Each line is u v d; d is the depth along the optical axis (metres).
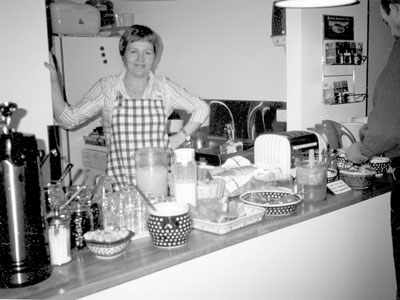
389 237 2.55
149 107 2.58
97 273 1.41
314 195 2.15
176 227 1.58
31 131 2.18
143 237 1.72
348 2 2.19
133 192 1.80
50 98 2.22
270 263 1.87
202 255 1.62
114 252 1.51
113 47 4.15
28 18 2.11
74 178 4.05
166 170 2.04
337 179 2.50
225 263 1.70
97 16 4.16
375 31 3.76
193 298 1.61
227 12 3.96
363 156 2.15
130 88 2.64
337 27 3.07
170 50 4.54
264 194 2.11
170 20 4.47
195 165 1.92
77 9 4.02
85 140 4.08
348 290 2.32
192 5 4.25
